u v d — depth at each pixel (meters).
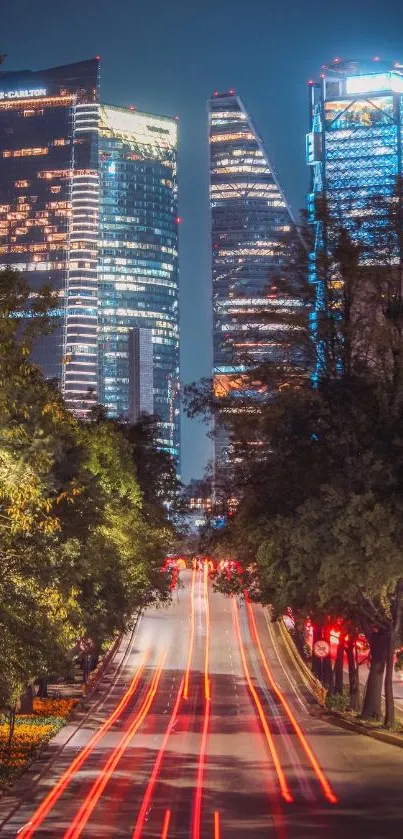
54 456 33.16
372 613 52.53
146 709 70.88
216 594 167.50
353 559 45.47
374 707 57.09
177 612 150.12
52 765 39.22
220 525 64.50
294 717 65.25
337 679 75.44
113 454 67.69
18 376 27.14
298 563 49.41
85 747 45.81
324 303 54.78
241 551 61.53
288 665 111.06
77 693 79.25
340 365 55.12
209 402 58.50
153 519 89.06
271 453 54.44
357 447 48.28
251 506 53.53
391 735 48.22
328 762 40.34
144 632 133.75
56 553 32.66
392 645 52.03
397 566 44.78
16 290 27.30
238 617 146.88
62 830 25.44
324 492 49.25
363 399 49.16
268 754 43.47
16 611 29.67
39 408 31.62
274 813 27.92
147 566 73.44
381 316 53.69
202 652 120.69
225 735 52.78
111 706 72.44
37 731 47.94
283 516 51.59
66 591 34.38
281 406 52.06
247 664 111.75
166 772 37.34
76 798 30.94
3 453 26.50
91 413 95.50
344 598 47.41
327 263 54.03
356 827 25.59
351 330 53.56
